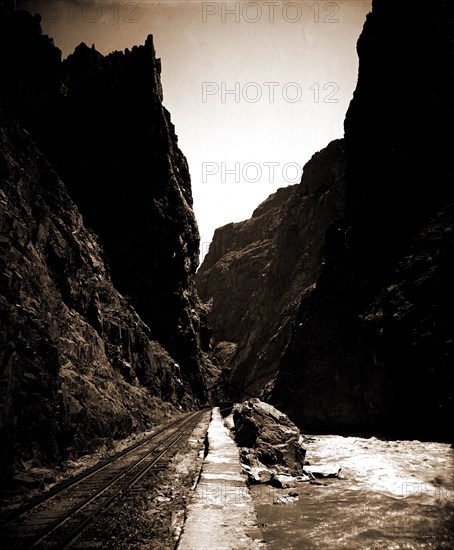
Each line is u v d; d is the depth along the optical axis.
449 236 22.98
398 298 24.00
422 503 9.25
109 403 18.28
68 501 8.98
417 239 24.78
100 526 7.37
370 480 11.85
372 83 34.22
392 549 6.63
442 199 24.73
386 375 23.02
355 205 34.44
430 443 17.77
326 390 28.92
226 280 121.69
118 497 9.34
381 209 29.47
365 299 27.86
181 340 46.62
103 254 32.84
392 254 26.73
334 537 7.15
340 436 23.02
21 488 9.46
